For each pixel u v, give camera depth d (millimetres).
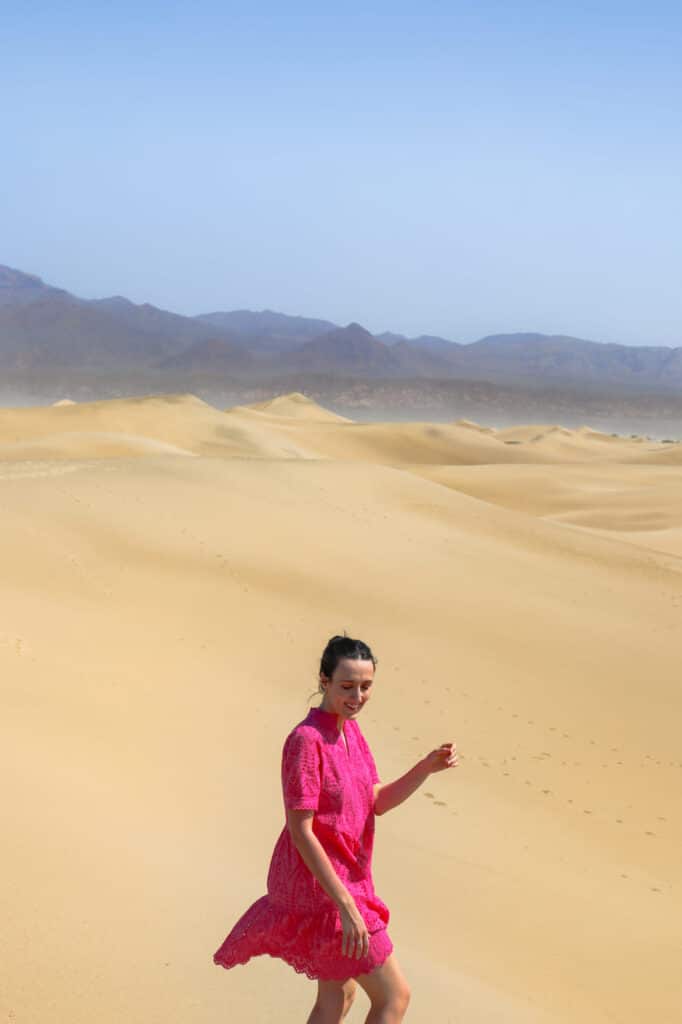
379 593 23750
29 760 8242
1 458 69812
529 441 149250
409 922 7145
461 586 25719
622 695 19578
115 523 24891
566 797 13641
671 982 7445
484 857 9977
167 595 20484
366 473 36781
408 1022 4953
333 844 4012
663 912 9672
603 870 10805
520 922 8078
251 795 9883
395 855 9211
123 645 16109
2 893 5371
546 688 19266
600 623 24719
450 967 6180
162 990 4746
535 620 23953
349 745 4121
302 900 3984
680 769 15859
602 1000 6602
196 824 8148
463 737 15602
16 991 4484
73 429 102750
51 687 12109
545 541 33125
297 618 20719
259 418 142125
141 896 5824
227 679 15750
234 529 26531
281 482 32750
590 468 93625
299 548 26094
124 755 9992
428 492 36406
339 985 4066
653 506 68312
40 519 23984
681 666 22188
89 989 4633
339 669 3992
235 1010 4688
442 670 19281
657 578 30797
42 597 18219
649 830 12898
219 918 5777
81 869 5996
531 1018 5520
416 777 4211
